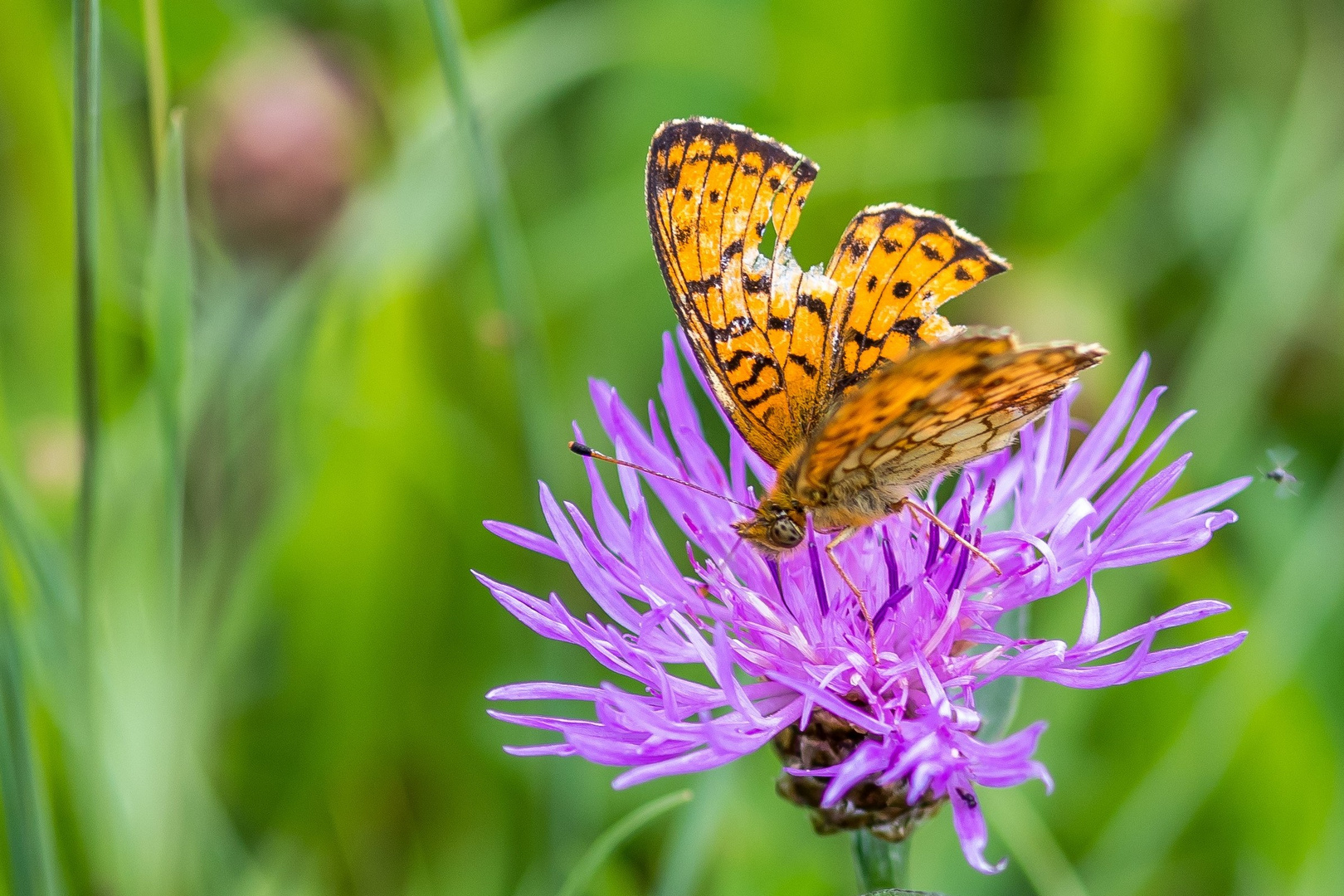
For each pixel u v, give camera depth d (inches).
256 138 11.7
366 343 11.9
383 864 11.3
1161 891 11.2
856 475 10.1
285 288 11.8
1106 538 9.8
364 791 11.5
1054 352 9.8
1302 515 11.9
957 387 9.9
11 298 12.0
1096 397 12.0
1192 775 11.1
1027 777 9.5
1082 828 11.3
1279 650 11.2
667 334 10.4
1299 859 11.2
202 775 10.9
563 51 12.2
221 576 11.2
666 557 10.2
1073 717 11.3
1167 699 11.5
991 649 10.2
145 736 10.7
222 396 11.4
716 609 10.2
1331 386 12.2
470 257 12.3
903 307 10.2
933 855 11.1
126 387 11.9
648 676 9.9
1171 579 11.6
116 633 10.8
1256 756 11.2
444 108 11.8
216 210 11.8
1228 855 11.3
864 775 9.6
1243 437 12.1
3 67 12.0
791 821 11.2
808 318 10.2
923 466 10.2
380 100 12.2
